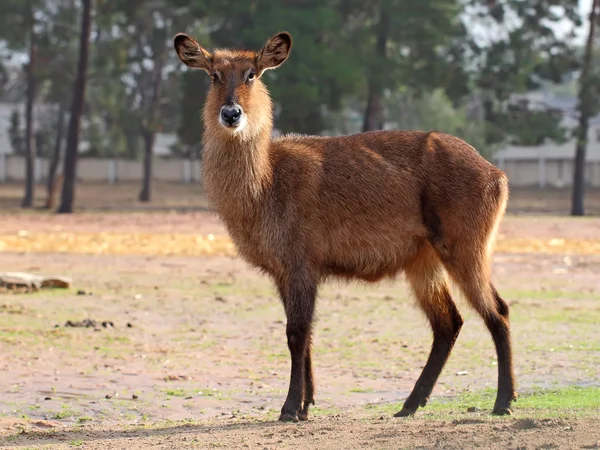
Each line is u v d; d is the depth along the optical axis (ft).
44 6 200.03
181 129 182.91
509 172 295.69
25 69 205.36
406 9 167.43
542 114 179.22
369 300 65.41
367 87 181.88
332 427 29.60
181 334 53.11
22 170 294.25
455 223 33.04
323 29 168.04
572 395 36.22
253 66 34.27
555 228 132.26
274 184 33.45
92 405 37.81
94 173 289.74
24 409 36.99
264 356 47.52
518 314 58.95
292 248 33.17
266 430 29.91
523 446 24.27
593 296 67.21
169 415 36.45
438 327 34.65
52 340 49.88
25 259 88.63
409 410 33.50
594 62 205.36
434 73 175.11
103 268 82.48
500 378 32.27
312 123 180.55
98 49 207.00
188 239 111.14
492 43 181.06
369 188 33.58
